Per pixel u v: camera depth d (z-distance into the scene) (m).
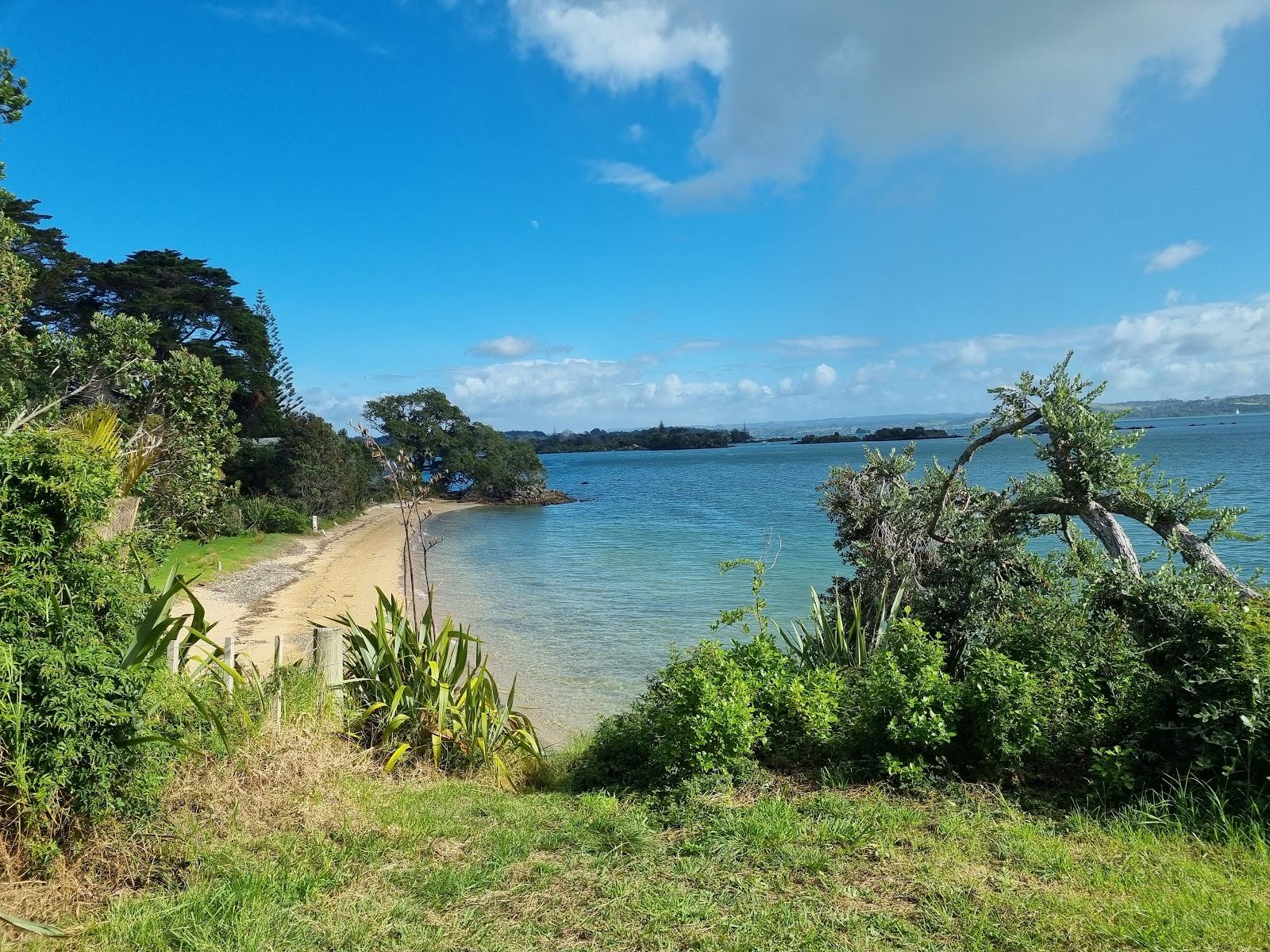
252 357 54.03
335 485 48.53
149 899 3.45
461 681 7.05
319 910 3.48
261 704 5.16
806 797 4.98
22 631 3.29
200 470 10.98
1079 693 5.25
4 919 2.85
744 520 43.56
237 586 22.06
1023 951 3.15
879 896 3.65
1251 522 24.94
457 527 48.62
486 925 3.40
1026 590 6.84
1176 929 3.23
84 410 7.02
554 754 8.05
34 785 3.26
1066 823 4.48
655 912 3.49
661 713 5.60
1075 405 6.86
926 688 5.25
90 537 3.86
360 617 18.05
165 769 3.97
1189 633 5.05
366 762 5.50
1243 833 4.11
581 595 21.72
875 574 7.77
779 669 6.24
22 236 15.55
